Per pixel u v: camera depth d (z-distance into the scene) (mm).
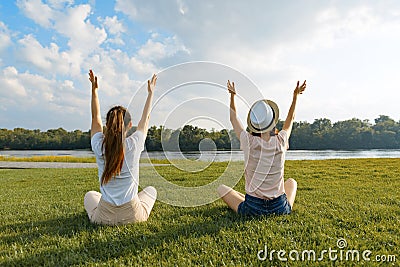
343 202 4449
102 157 3033
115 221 3207
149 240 2775
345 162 12680
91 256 2518
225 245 2643
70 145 71812
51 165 17266
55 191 6301
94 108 3174
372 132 68438
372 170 9203
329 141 66438
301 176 8008
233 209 3732
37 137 72000
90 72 3119
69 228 3283
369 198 4793
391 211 3883
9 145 71000
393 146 68000
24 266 2359
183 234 2988
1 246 2789
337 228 3172
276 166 3414
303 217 3496
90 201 3547
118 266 2283
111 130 2932
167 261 2355
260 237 2838
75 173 10445
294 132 65688
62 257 2490
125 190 3139
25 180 8953
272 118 3260
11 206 4734
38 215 4023
